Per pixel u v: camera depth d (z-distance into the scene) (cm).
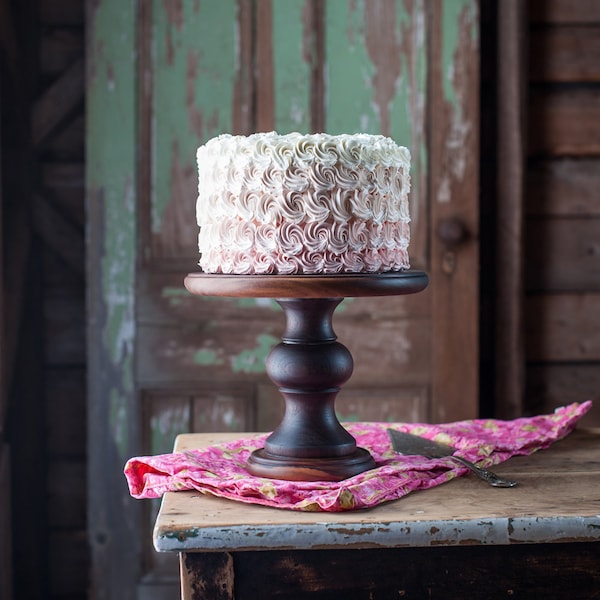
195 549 98
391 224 112
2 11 200
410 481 112
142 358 205
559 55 224
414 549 102
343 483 108
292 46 205
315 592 102
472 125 206
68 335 226
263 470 113
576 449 133
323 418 116
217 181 110
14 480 220
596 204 226
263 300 206
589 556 104
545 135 225
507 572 103
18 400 221
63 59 221
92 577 206
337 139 108
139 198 204
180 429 206
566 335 228
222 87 204
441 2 205
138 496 117
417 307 207
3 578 200
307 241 106
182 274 204
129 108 202
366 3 205
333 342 117
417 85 206
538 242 227
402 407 208
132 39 202
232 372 206
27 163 217
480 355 226
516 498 109
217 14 204
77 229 222
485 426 142
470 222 207
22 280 212
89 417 205
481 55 221
